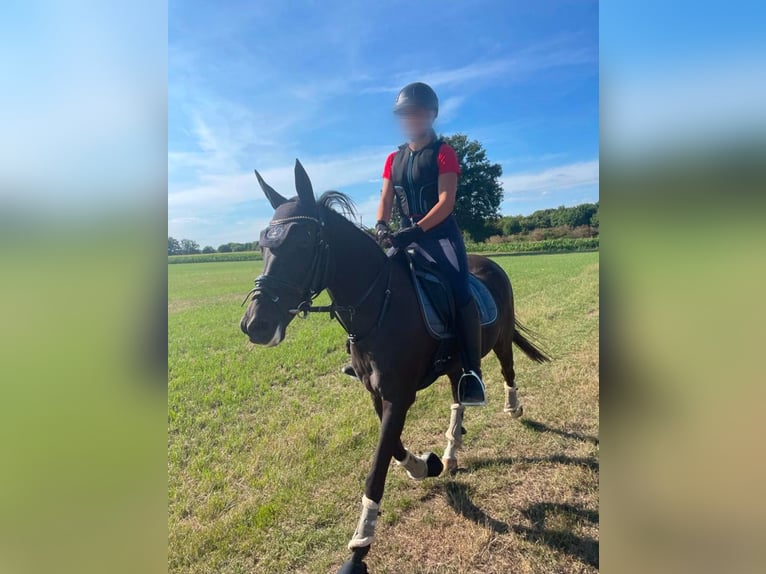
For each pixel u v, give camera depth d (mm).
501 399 4645
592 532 2646
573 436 3770
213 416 4797
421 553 2566
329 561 2520
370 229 2801
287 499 3047
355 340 2498
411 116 2645
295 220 2252
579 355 6078
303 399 5191
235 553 2611
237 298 17734
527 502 2945
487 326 3135
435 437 3904
